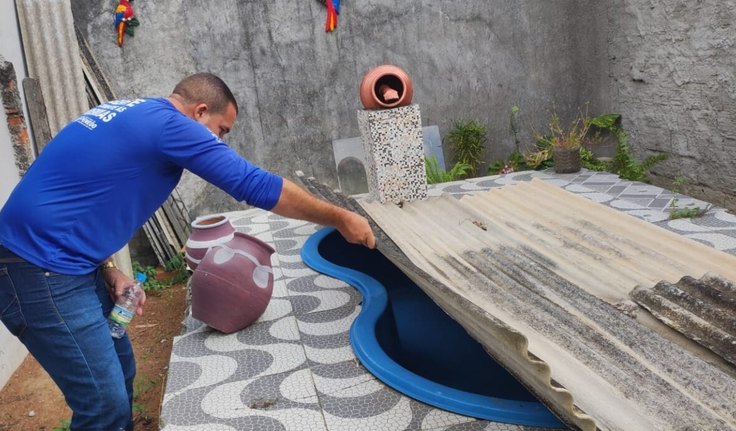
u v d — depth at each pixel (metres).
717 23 5.83
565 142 6.83
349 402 2.65
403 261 3.09
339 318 3.56
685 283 3.07
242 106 7.01
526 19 7.44
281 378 2.91
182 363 3.15
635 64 7.08
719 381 2.25
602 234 3.96
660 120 6.86
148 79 6.65
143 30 6.54
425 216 4.82
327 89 7.16
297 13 6.93
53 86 5.73
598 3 7.48
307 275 4.32
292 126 7.18
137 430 3.52
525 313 2.92
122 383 2.29
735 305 2.77
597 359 2.42
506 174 6.97
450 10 7.26
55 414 3.76
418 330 3.87
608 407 2.10
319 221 2.22
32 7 5.59
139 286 2.59
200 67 6.81
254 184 2.06
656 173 7.10
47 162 2.10
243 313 3.43
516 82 7.57
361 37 7.12
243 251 3.45
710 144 6.21
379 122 5.25
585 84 7.66
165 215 6.37
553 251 3.83
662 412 2.06
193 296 3.42
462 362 3.43
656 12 6.59
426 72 7.36
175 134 2.07
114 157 2.07
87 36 6.42
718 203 6.24
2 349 4.09
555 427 2.30
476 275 3.46
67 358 2.15
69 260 2.11
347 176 7.36
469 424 2.39
